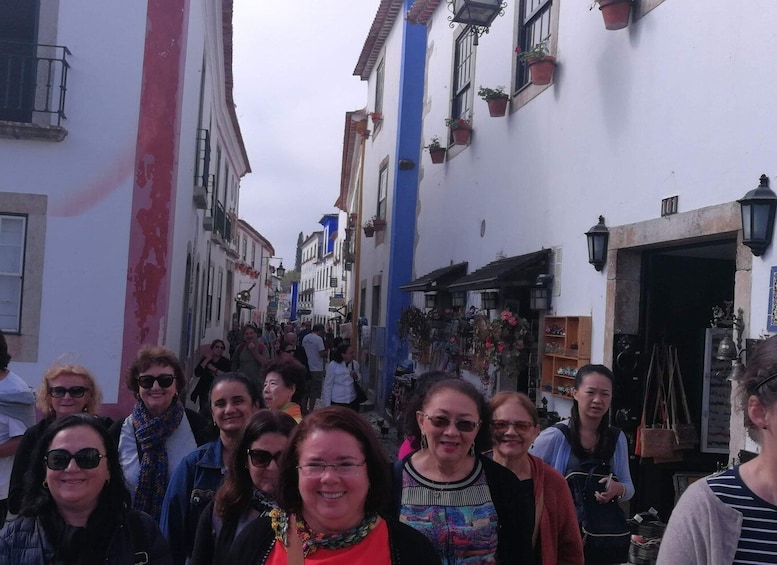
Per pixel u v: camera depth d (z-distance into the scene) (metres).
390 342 14.22
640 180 5.87
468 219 10.50
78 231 8.46
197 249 13.78
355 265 20.66
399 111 14.35
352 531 2.15
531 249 8.03
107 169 8.50
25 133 8.31
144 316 8.50
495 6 8.60
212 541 2.93
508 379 8.72
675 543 2.00
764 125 4.50
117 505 2.68
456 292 10.45
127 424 3.92
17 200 8.38
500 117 9.31
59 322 8.39
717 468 5.35
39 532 2.56
